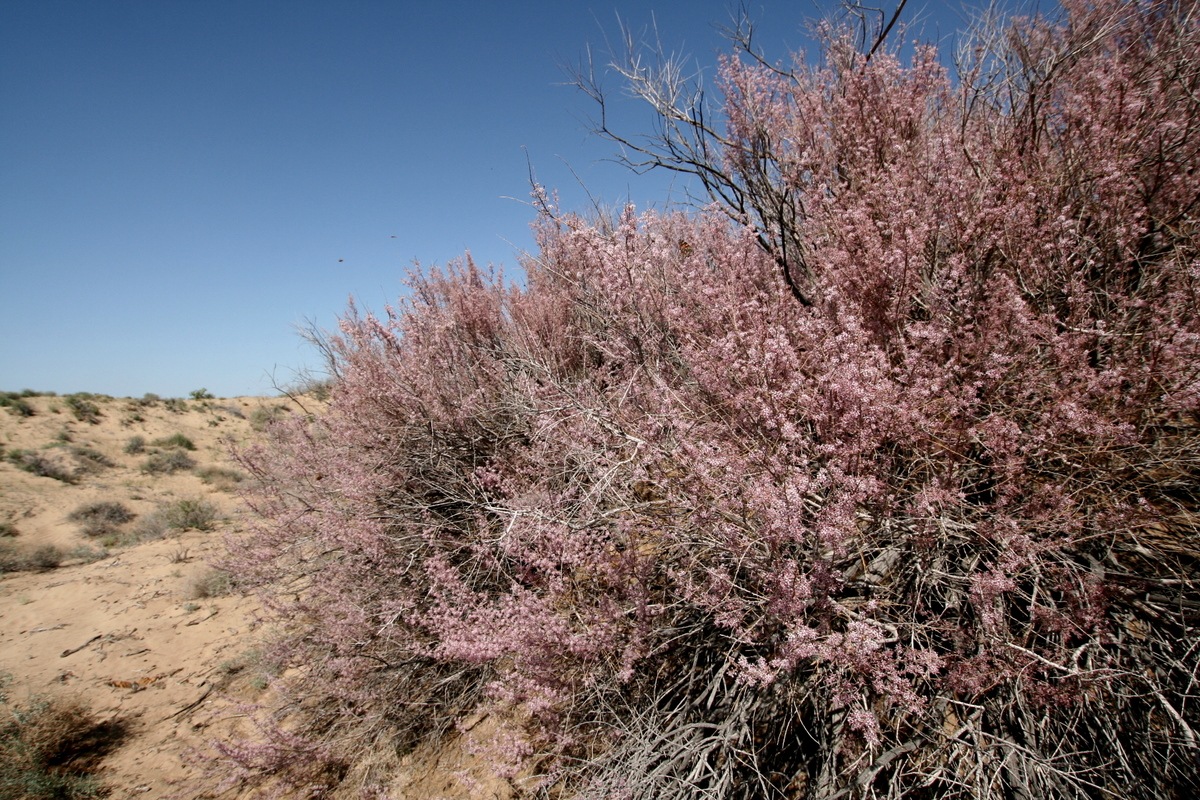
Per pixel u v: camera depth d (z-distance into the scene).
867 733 1.54
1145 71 2.25
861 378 1.74
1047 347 1.92
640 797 1.97
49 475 13.38
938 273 2.22
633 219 2.77
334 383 4.46
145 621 5.61
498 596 3.15
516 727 2.67
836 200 2.52
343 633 3.20
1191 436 1.77
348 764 3.10
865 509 2.00
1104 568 1.74
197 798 3.15
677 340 2.80
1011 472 1.70
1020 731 1.68
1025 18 2.77
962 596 1.91
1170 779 1.46
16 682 4.68
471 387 3.84
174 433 17.77
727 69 2.89
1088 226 2.13
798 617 1.71
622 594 2.44
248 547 4.19
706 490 1.92
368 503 3.58
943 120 2.69
